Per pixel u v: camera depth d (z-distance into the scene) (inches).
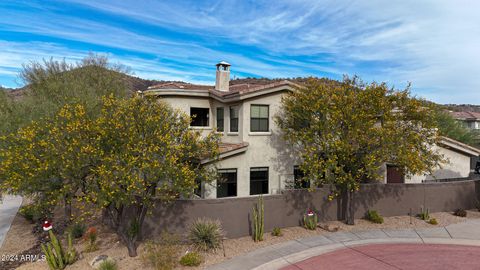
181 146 459.5
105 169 401.4
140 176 431.2
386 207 682.2
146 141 439.8
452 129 1314.0
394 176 829.8
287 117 696.4
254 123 753.6
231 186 729.6
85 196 418.3
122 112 450.0
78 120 434.6
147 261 450.6
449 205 728.3
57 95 834.2
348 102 573.3
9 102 767.7
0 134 632.4
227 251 498.6
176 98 861.8
